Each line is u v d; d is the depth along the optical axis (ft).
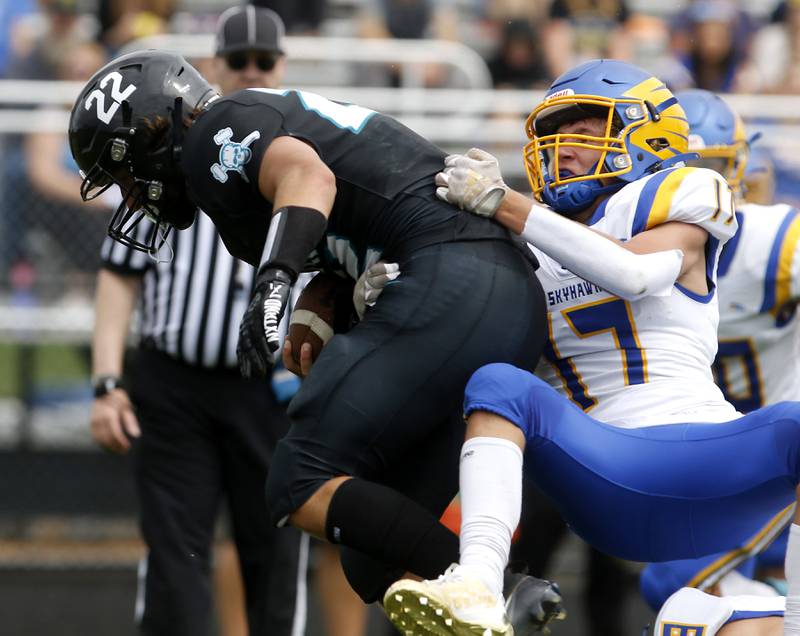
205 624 54.34
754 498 36.70
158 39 80.89
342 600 59.26
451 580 32.99
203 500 54.70
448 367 35.45
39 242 80.94
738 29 94.22
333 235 36.99
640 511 36.83
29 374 81.71
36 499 81.87
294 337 39.45
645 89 39.37
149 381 55.26
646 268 36.37
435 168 37.01
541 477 36.99
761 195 54.70
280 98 36.94
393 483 37.45
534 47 89.20
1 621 70.69
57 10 88.48
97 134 37.50
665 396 37.81
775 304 48.34
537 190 40.19
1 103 80.79
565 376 39.27
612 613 65.00
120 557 80.74
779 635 39.52
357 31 92.68
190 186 36.94
